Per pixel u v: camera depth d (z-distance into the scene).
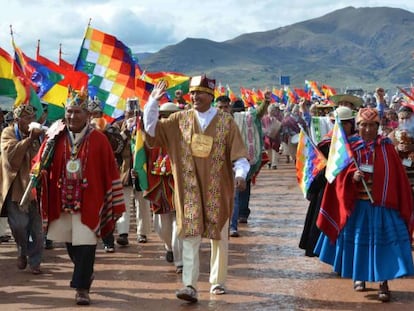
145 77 15.38
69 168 8.06
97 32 13.45
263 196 18.09
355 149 8.52
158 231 10.16
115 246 11.75
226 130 8.27
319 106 12.15
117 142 11.40
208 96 8.27
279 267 10.04
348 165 8.43
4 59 11.97
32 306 8.15
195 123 8.27
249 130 13.10
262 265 10.17
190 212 8.16
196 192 8.21
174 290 8.83
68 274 9.82
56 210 8.09
